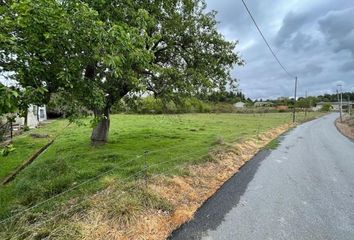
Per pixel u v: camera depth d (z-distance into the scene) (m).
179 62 15.20
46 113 40.09
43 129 25.16
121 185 7.44
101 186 7.79
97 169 9.92
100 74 7.19
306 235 5.56
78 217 5.51
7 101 3.86
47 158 12.38
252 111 77.75
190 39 14.50
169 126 28.56
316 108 123.06
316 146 18.95
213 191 8.27
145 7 11.78
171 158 11.68
